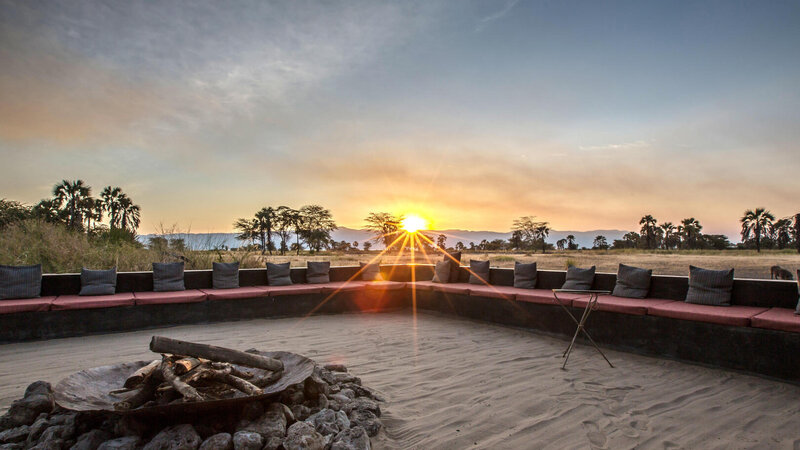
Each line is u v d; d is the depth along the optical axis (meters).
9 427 2.67
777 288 4.98
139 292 7.05
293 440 2.41
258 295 7.33
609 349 5.45
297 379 2.99
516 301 6.64
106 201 38.06
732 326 4.49
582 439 2.89
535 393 3.79
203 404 2.51
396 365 4.67
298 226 50.12
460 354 5.14
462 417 3.25
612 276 6.54
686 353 4.82
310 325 6.92
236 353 2.88
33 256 9.41
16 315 5.61
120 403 2.47
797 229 29.34
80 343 5.58
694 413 3.36
